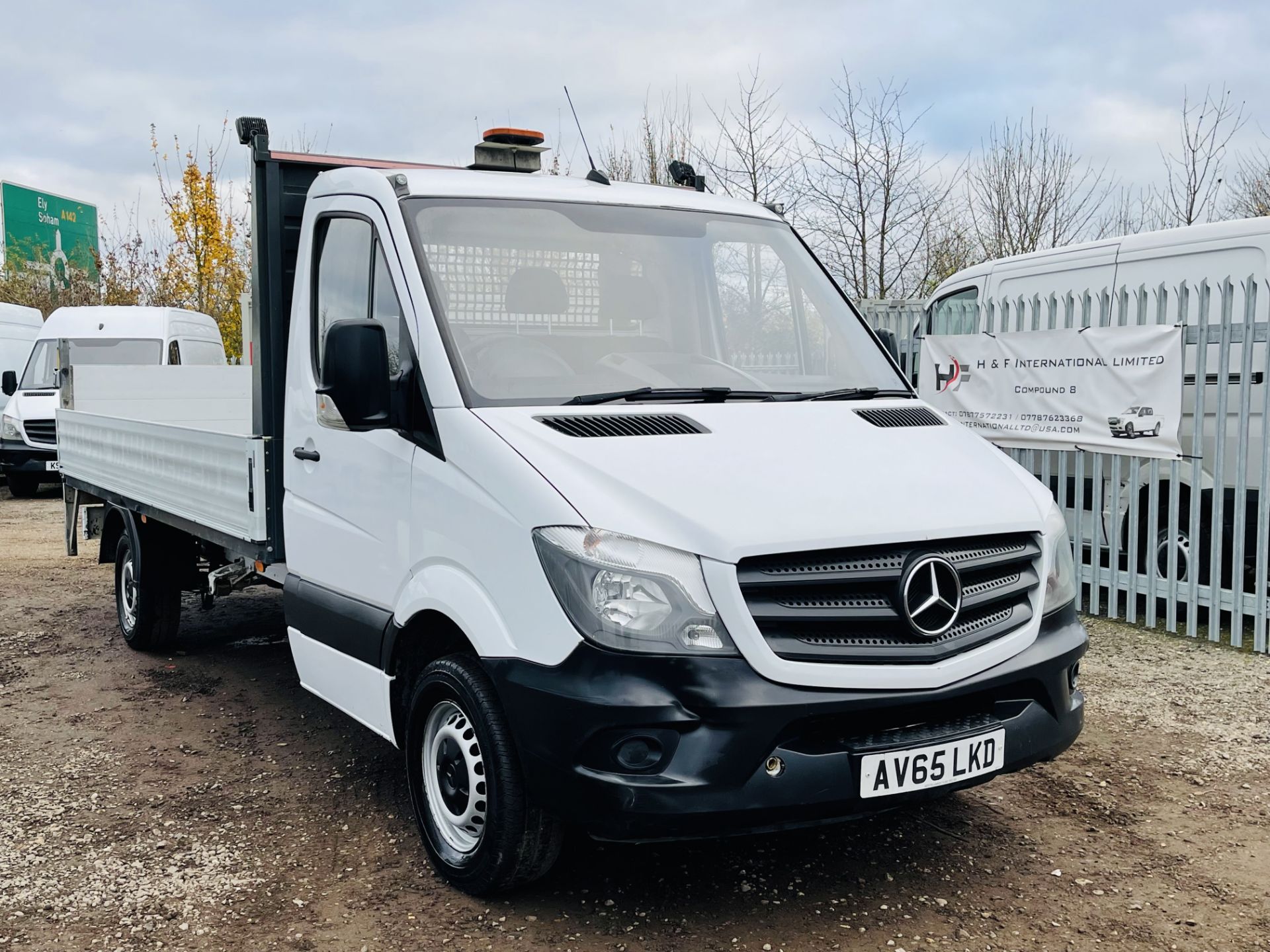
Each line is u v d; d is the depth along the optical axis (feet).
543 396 12.89
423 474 12.69
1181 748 17.34
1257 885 12.82
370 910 12.34
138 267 95.25
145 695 20.68
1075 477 26.63
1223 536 24.81
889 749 10.87
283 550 16.84
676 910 12.25
